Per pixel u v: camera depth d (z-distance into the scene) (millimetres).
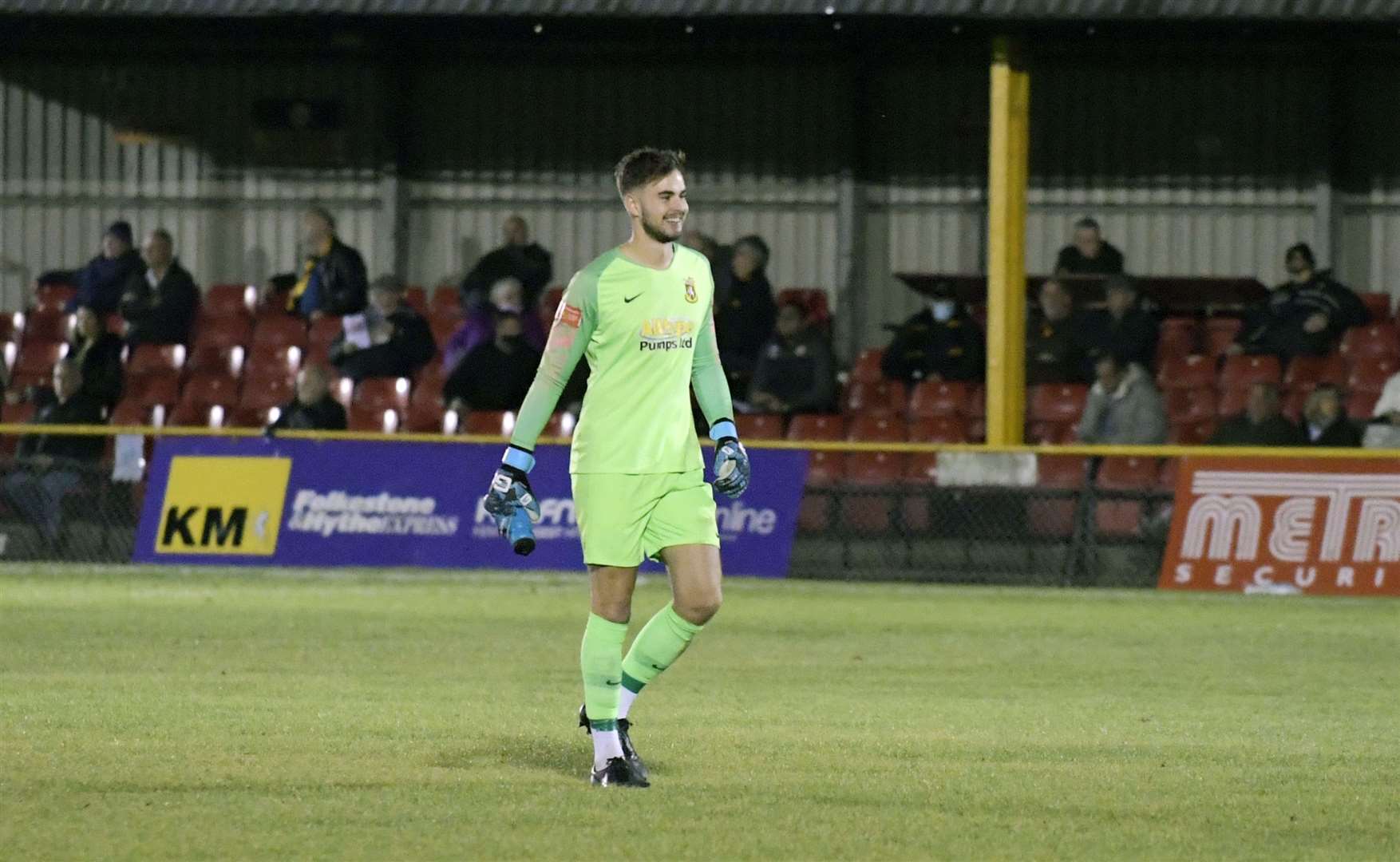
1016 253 49500
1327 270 61781
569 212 65188
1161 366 56625
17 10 49781
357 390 55125
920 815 16391
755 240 56406
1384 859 14844
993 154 49500
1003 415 49188
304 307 59062
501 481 17578
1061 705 24719
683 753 19719
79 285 60094
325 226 59062
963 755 19859
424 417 54750
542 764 18844
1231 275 63156
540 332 57031
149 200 65875
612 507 17375
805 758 19469
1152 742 21078
